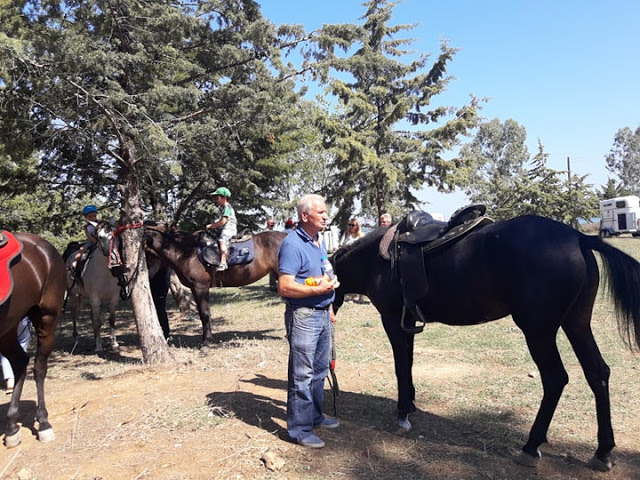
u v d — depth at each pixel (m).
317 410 4.22
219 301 15.30
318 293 3.69
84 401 5.37
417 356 6.91
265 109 6.75
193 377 6.06
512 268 3.64
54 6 5.80
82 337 10.46
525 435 4.27
